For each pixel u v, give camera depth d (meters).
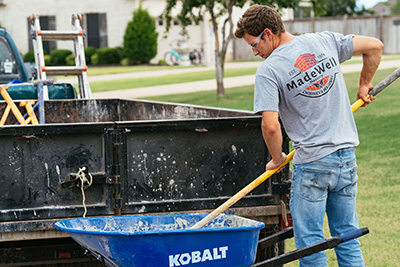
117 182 3.55
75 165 3.53
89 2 31.28
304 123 3.42
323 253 3.56
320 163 3.40
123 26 31.33
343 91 3.51
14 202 3.49
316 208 3.46
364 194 7.25
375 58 3.61
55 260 3.68
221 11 16.31
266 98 3.36
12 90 6.17
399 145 9.95
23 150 3.48
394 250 5.28
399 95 15.09
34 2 31.23
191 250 3.11
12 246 3.65
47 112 6.00
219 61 16.16
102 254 3.14
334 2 43.28
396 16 30.14
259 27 3.45
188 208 3.68
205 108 5.09
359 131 11.26
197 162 3.70
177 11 30.77
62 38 7.14
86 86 6.88
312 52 3.44
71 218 3.54
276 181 3.78
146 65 30.33
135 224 3.52
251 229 3.18
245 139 3.76
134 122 3.55
